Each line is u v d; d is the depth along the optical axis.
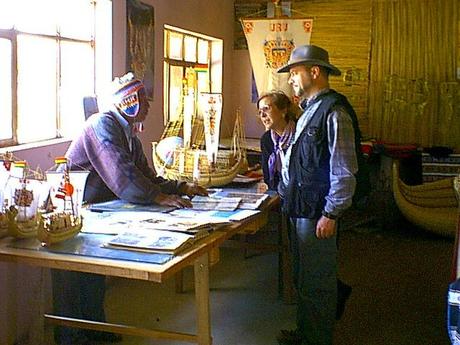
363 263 5.05
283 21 5.67
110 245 2.33
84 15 4.13
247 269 4.74
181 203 3.03
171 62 5.65
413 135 7.11
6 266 3.13
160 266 2.13
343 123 2.91
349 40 7.09
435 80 7.00
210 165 3.77
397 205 5.87
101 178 3.09
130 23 4.52
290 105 3.58
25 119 3.55
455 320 2.43
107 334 3.34
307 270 3.12
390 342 3.52
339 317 3.42
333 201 2.92
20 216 2.45
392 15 7.00
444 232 5.75
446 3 6.89
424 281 4.61
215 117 3.79
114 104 3.10
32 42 3.58
